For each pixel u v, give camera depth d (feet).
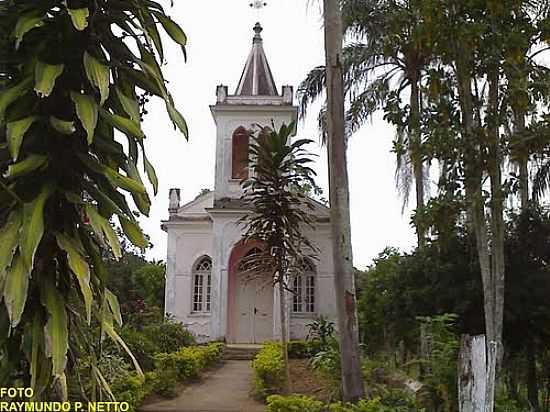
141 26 10.26
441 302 46.75
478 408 18.28
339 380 32.58
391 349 53.36
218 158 75.10
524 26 32.09
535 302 45.01
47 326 8.98
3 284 8.77
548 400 48.49
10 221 9.08
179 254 76.89
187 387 43.50
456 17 32.19
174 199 78.38
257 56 82.64
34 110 9.80
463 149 33.06
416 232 44.21
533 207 48.75
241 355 64.03
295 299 72.28
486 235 35.04
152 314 58.95
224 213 71.61
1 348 9.58
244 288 74.33
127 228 10.04
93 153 10.34
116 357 31.50
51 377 9.40
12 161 9.71
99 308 9.87
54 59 10.07
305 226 71.87
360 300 58.23
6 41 10.14
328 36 30.37
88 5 10.28
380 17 53.16
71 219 9.97
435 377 25.20
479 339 18.74
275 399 25.21
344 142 29.66
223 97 76.48
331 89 29.96
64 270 9.95
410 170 60.03
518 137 33.17
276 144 36.55
